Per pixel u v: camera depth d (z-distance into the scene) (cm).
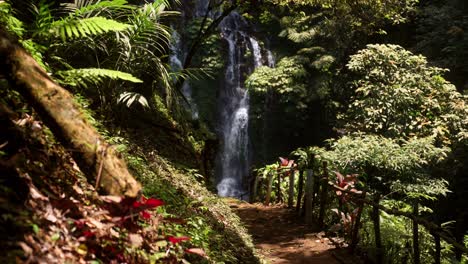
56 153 312
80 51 636
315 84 2316
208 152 1323
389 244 677
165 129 998
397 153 1057
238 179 2458
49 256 227
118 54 649
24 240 225
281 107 2439
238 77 2509
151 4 649
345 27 2091
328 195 951
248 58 2536
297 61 2325
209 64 2369
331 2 1608
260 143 2497
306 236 850
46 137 316
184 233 419
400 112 1224
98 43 623
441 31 1922
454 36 1842
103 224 259
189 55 1415
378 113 1196
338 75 2297
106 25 418
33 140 298
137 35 623
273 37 2641
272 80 2317
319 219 891
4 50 265
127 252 272
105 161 270
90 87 677
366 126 1216
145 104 597
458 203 1454
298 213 1001
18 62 268
